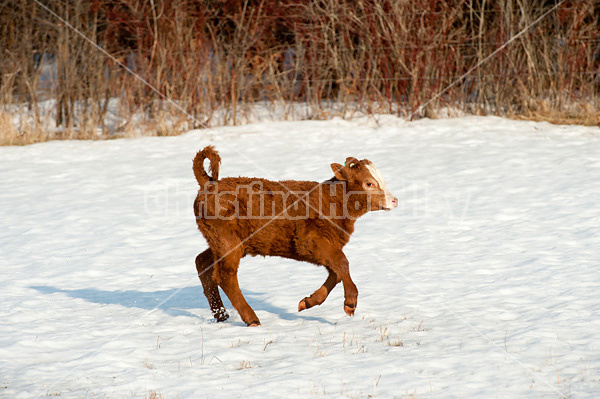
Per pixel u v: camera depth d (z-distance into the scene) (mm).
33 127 24344
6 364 6438
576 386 5527
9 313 8258
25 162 19438
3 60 26094
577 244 10695
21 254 11359
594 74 25016
